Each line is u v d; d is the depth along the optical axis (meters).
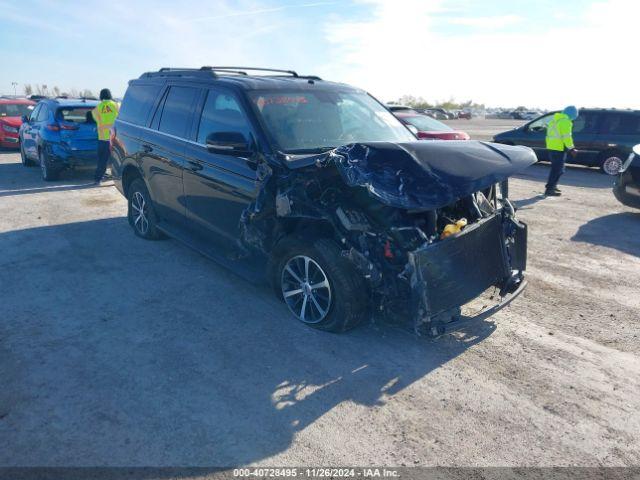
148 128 6.05
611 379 3.62
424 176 3.42
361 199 3.80
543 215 8.39
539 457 2.84
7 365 3.63
